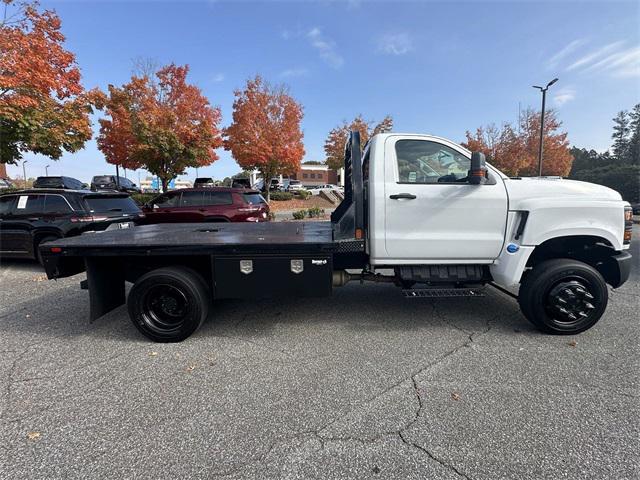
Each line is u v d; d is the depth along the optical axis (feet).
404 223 12.10
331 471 6.47
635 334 12.17
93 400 8.63
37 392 8.97
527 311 12.19
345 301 15.84
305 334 12.46
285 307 15.16
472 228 12.16
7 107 27.86
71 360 10.67
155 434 7.45
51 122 32.73
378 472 6.44
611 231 11.87
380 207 12.03
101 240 12.64
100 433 7.47
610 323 13.14
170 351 11.23
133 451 6.96
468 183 12.12
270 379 9.55
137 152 54.95
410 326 13.08
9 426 7.68
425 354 10.89
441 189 12.07
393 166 12.27
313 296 11.79
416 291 12.43
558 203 11.77
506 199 12.11
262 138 64.90
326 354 10.96
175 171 58.75
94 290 12.05
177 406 8.38
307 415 8.04
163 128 53.62
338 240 12.31
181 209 31.35
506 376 9.59
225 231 15.57
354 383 9.33
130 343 11.84
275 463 6.66
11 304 15.89
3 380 9.55
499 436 7.32
